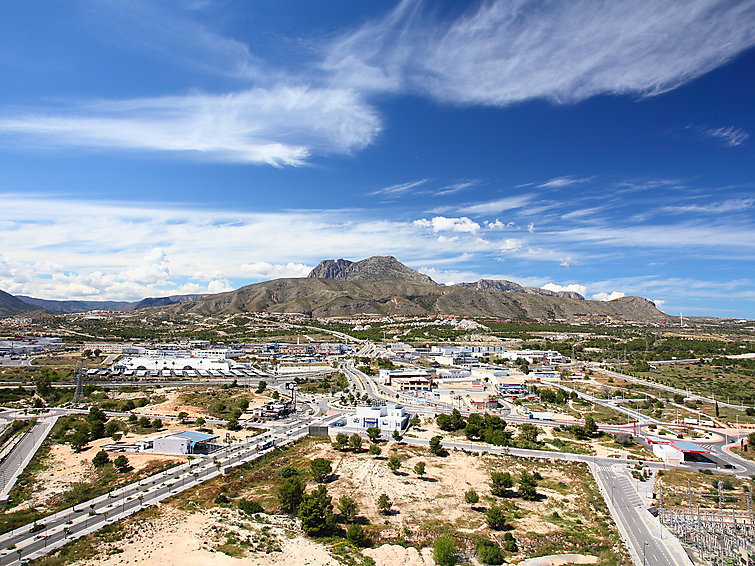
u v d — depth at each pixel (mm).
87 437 171875
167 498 122562
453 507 124500
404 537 104812
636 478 149375
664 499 133250
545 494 135500
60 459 159500
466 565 94938
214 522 105625
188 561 86312
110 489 130250
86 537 98875
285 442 179750
